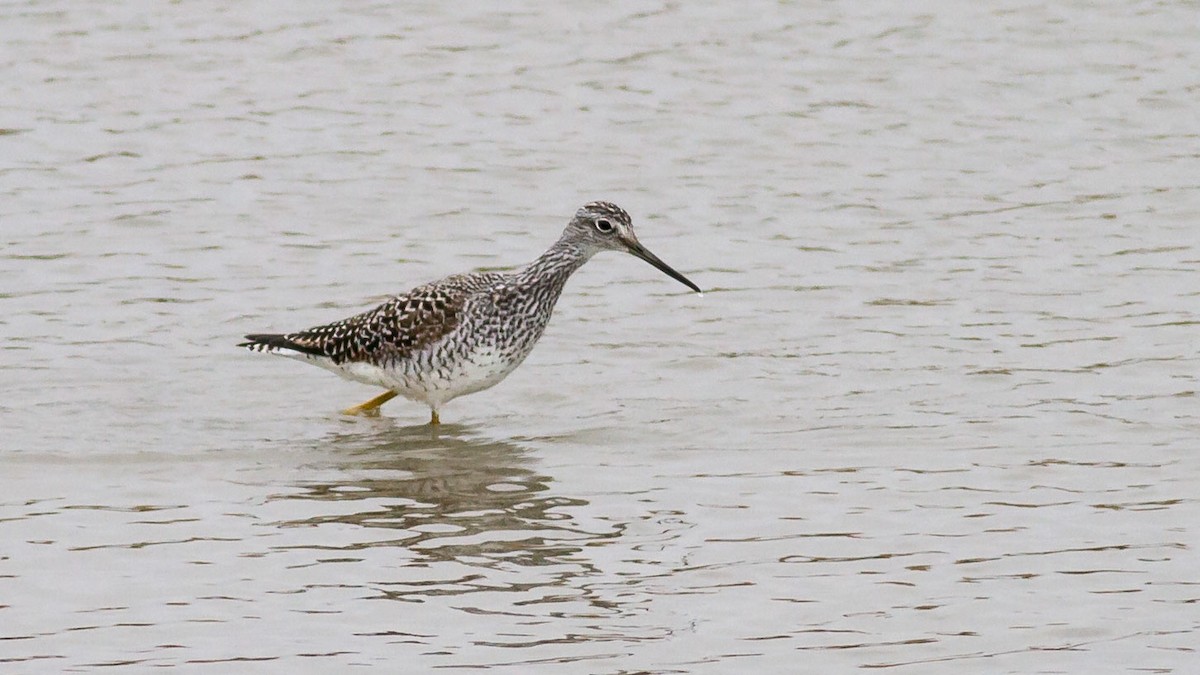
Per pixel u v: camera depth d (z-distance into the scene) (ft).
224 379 53.36
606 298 60.44
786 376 52.95
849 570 38.32
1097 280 60.29
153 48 82.84
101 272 61.36
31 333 56.03
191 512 42.34
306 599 36.88
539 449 47.47
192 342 56.03
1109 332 55.67
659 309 59.26
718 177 70.69
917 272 61.62
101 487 44.11
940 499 42.60
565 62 82.28
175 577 38.06
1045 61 81.25
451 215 67.05
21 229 64.75
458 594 37.24
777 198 68.69
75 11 86.17
